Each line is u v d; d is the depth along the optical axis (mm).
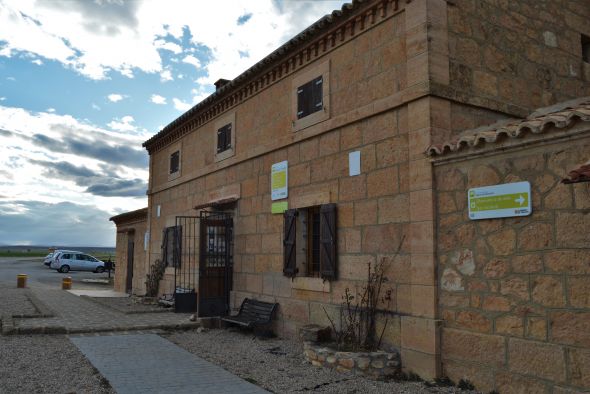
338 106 7688
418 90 6184
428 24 6203
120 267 19578
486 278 5281
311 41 8203
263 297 9320
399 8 6672
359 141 7230
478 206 5395
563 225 4629
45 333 8539
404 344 6102
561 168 4680
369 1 7008
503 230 5164
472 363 5344
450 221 5727
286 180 8820
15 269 38719
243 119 10531
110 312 11484
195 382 5770
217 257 10375
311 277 8148
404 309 6238
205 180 12172
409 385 5629
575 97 7977
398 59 6652
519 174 5039
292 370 6375
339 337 7035
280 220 9016
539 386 4711
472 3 6742
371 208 6906
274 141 9211
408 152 6383
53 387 5484
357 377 5988
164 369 6344
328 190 7770
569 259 4562
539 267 4801
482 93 6637
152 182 15945
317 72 8211
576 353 4449
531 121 4945
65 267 36719
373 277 6727
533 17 7562
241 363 6758
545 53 7625
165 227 14492
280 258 8914
